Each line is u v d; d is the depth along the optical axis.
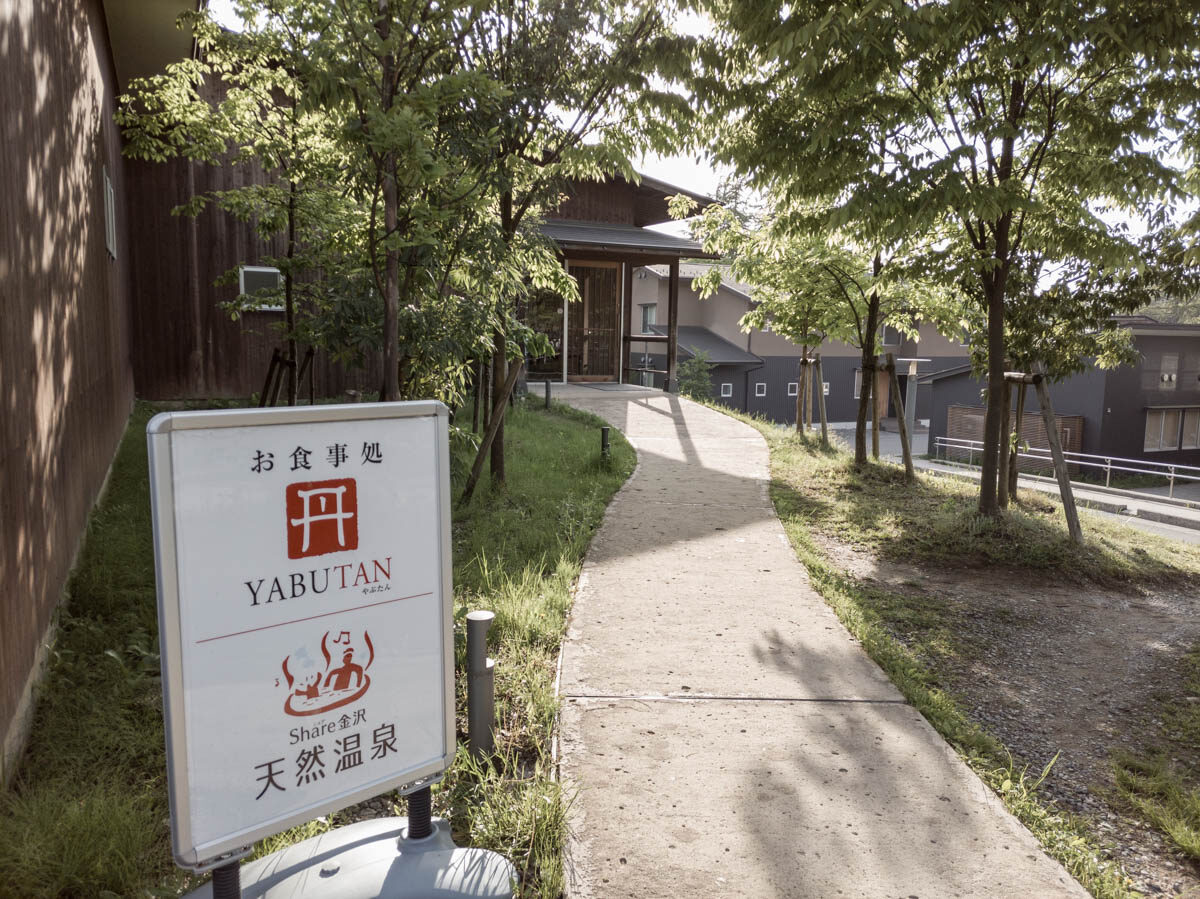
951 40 6.77
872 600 6.70
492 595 5.80
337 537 2.43
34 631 4.02
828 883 3.00
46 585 4.41
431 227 5.69
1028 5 6.46
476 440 8.46
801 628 5.61
